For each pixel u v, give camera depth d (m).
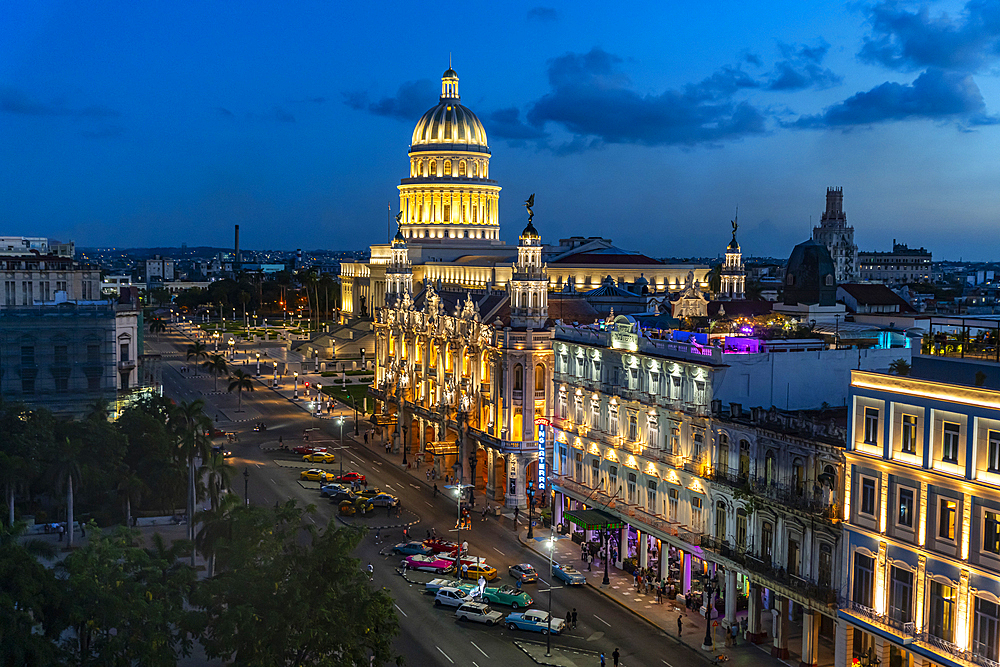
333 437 141.12
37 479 87.62
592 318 115.75
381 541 88.94
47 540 83.12
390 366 139.50
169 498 93.56
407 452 130.50
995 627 47.19
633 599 73.44
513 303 103.12
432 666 60.44
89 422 90.56
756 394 71.00
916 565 51.34
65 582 50.50
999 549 47.12
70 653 49.72
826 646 63.22
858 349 74.19
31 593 48.22
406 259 149.25
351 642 48.31
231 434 136.75
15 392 105.00
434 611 71.31
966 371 53.69
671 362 74.81
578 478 90.50
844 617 55.44
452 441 115.81
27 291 136.75
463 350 113.81
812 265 125.06
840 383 73.81
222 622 46.53
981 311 126.69
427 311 127.94
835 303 125.88
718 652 62.84
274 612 47.06
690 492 72.31
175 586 53.16
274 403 171.75
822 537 58.31
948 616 49.97
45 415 90.81
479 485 112.38
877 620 53.28
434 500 105.25
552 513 94.38
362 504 98.19
